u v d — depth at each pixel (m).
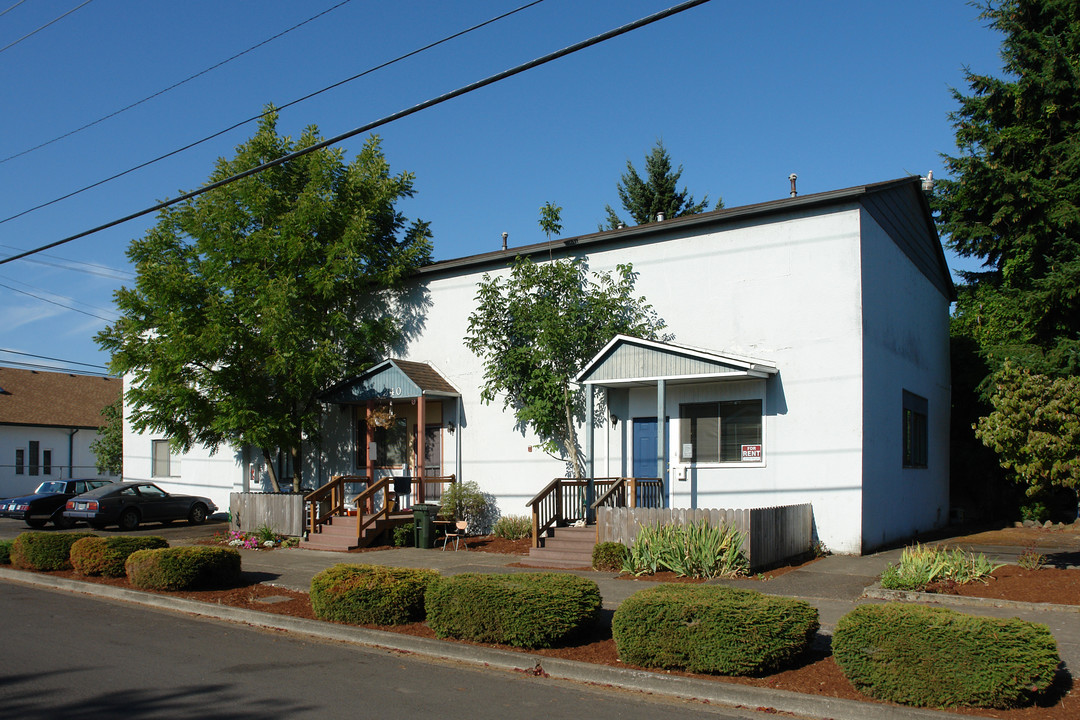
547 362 18.67
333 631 10.21
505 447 19.81
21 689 7.58
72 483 27.75
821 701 6.93
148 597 12.73
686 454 17.27
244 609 11.50
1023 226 24.08
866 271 16.11
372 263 21.66
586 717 6.85
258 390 20.25
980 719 6.39
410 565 15.41
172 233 20.95
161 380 19.95
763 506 16.28
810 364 16.06
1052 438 11.30
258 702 7.17
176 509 25.89
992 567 12.38
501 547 17.78
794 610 7.86
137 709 6.95
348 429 22.52
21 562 15.95
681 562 13.16
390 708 7.03
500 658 8.72
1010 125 25.14
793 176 21.53
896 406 17.88
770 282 16.66
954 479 24.75
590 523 16.97
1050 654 6.57
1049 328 22.88
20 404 41.81
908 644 6.80
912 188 20.08
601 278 18.70
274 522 19.44
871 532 15.80
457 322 20.98
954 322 25.97
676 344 17.59
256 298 20.27
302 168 21.16
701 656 7.73
